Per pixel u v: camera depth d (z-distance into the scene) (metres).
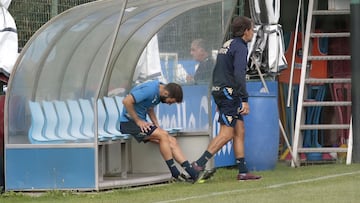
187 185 39.81
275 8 48.62
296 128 49.41
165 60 44.25
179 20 43.88
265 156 46.56
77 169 37.59
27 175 38.03
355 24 47.72
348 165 46.97
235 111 40.47
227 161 47.62
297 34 53.03
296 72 54.81
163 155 40.00
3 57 42.16
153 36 42.72
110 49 37.22
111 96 42.28
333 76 54.34
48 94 38.78
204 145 43.78
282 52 48.88
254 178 41.25
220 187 38.44
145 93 39.12
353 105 48.03
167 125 44.56
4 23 42.38
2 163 39.28
